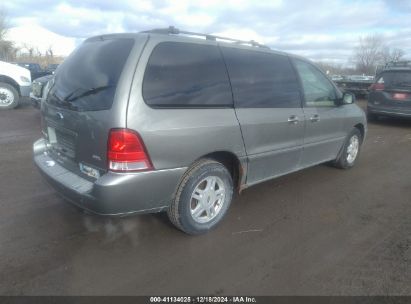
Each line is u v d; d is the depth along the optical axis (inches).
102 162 114.1
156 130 113.2
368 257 126.4
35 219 143.3
